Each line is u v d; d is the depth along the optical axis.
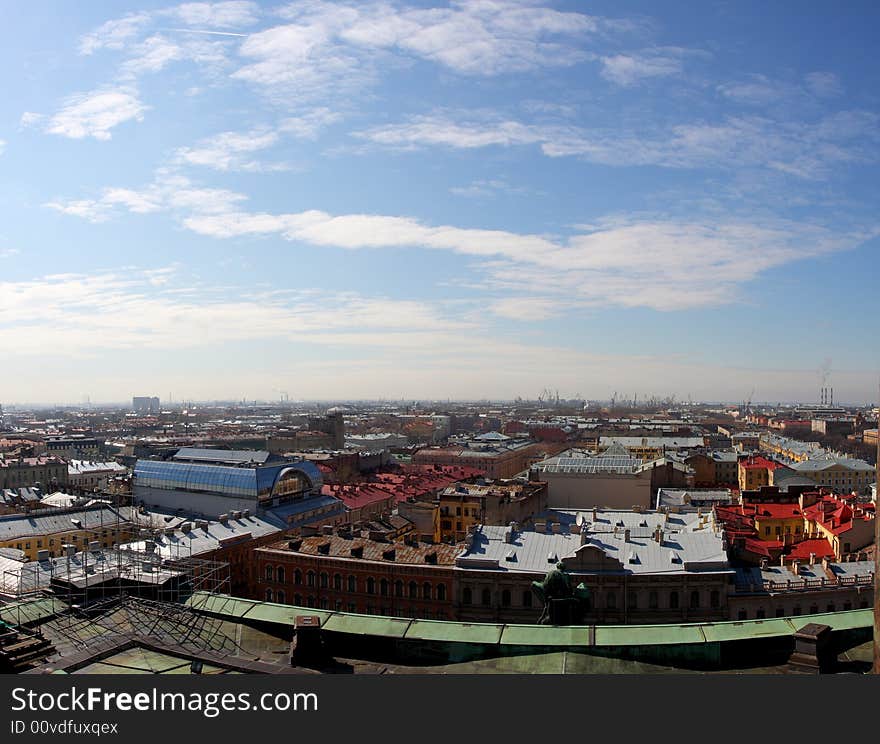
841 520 149.75
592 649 52.09
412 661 53.12
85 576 75.19
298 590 123.19
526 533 122.88
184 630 57.75
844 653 51.53
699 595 109.19
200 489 178.00
